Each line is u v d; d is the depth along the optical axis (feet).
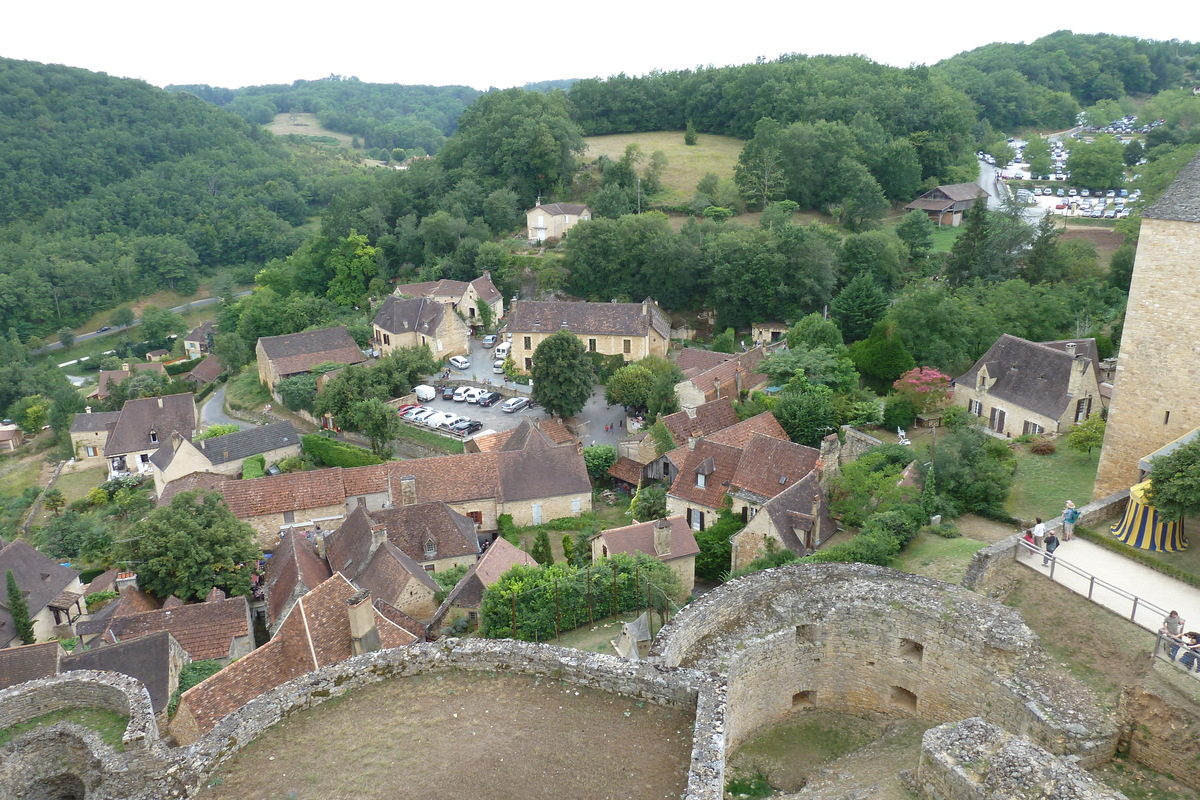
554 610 116.06
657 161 451.53
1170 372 112.57
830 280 315.58
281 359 307.17
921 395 194.18
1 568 168.76
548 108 484.33
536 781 57.82
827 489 150.51
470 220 426.51
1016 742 60.59
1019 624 79.77
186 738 97.45
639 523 157.07
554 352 246.68
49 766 74.90
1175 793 67.87
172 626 133.59
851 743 84.48
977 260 297.74
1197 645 75.72
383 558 149.28
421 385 283.18
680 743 60.90
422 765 59.82
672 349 329.72
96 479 280.10
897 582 90.02
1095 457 157.79
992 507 138.00
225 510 172.76
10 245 556.51
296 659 105.70
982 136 612.70
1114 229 363.97
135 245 588.09
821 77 508.94
